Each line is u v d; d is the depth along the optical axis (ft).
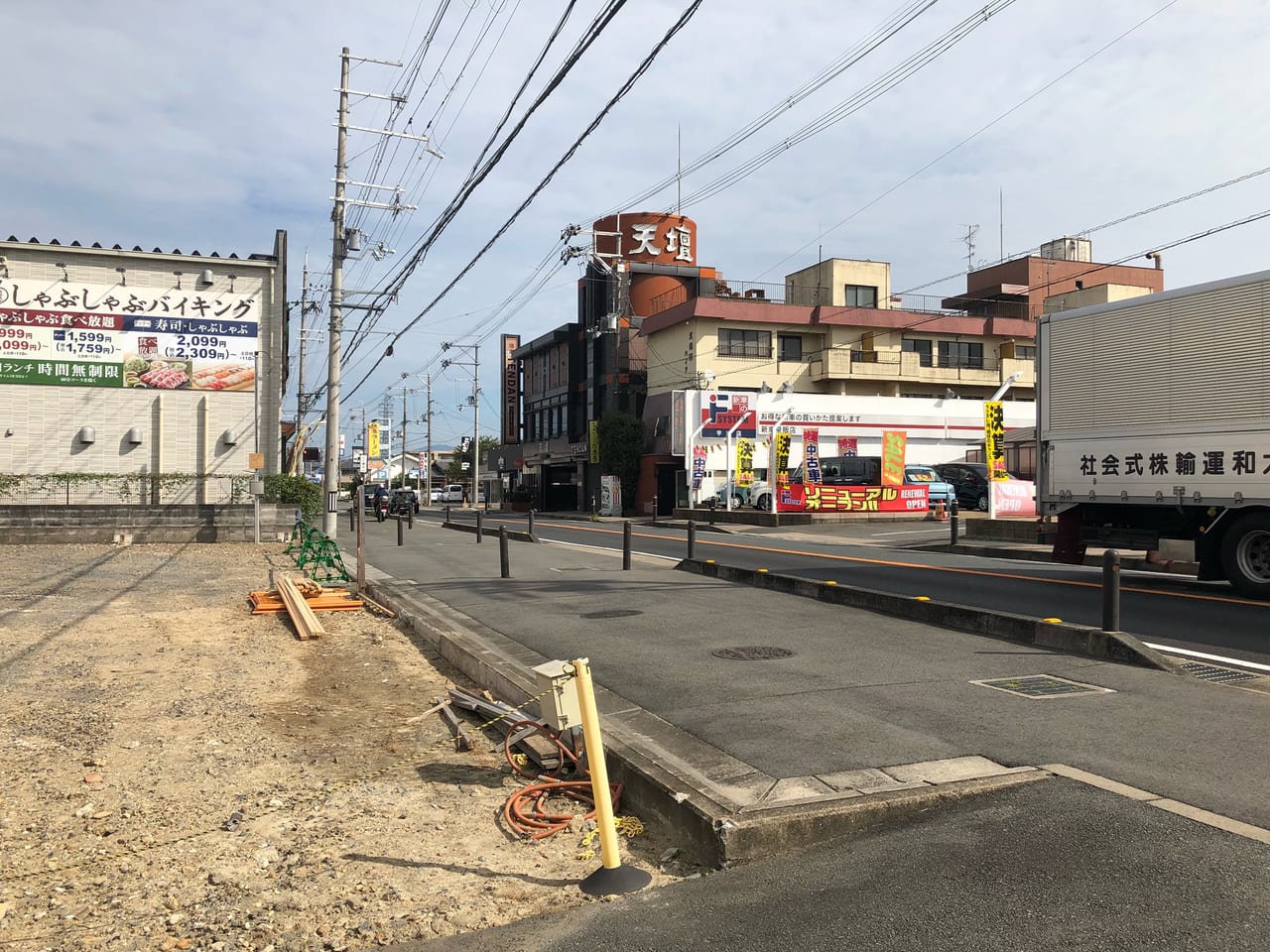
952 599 40.34
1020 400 174.19
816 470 113.09
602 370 186.39
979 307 182.50
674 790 15.83
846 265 167.22
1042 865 12.84
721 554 67.00
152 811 17.47
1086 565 57.36
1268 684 23.93
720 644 30.73
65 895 13.87
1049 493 49.01
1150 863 12.70
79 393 83.10
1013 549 63.72
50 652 31.76
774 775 16.78
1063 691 23.02
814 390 160.25
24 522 73.15
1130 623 33.35
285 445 147.95
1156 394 43.39
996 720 20.29
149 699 25.86
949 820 14.78
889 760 17.58
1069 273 188.55
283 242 90.07
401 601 43.98
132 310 84.53
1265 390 38.78
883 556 64.75
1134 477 44.42
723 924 12.07
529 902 13.43
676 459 152.87
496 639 33.24
